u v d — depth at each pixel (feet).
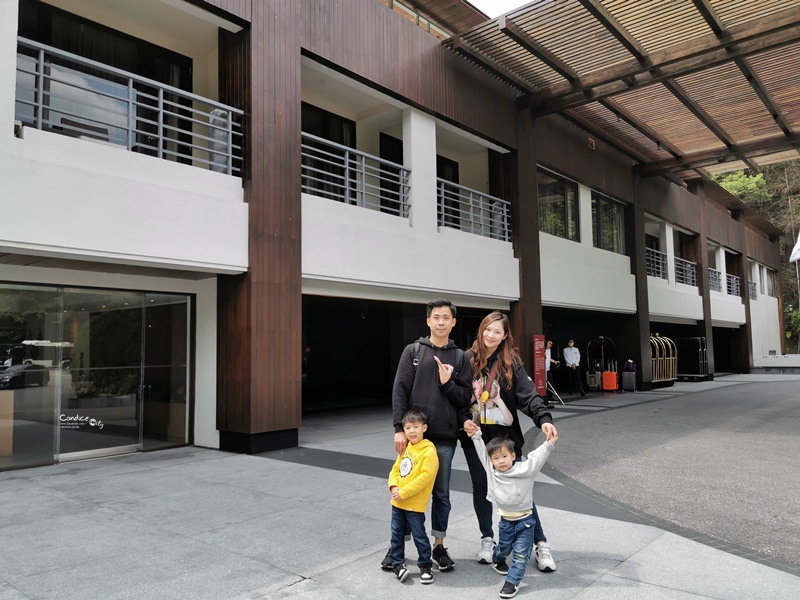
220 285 27.66
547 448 11.11
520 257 44.73
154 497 18.21
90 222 21.40
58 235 20.57
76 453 25.21
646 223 71.26
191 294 29.32
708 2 32.68
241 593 10.80
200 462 24.17
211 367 28.14
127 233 22.36
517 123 45.24
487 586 11.09
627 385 59.21
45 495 18.67
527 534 10.78
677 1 32.73
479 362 12.21
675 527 14.93
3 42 19.84
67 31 27.04
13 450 23.48
